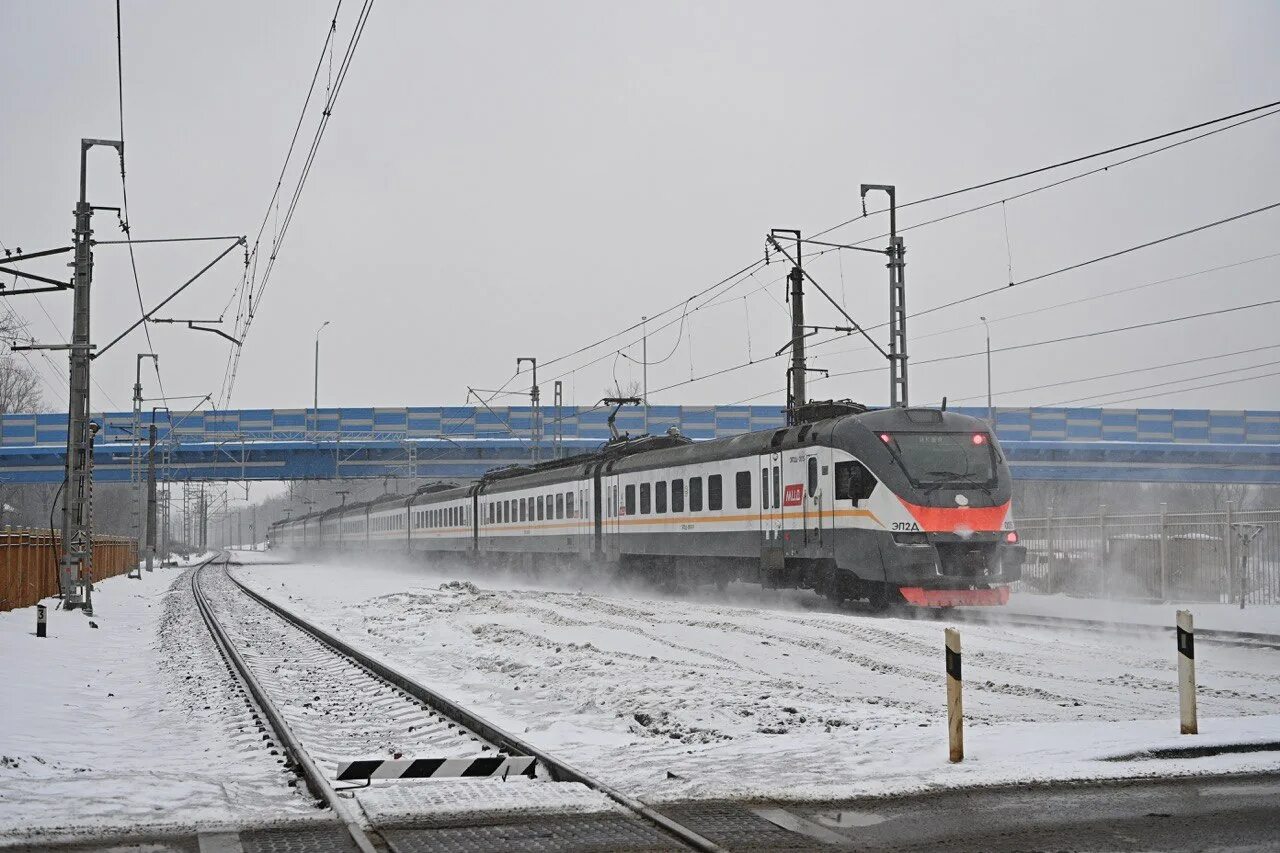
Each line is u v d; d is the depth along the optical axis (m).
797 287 33.53
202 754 10.58
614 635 19.52
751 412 69.38
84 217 27.64
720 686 13.37
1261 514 25.00
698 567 30.02
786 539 25.73
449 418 69.12
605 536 34.81
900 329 32.06
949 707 8.81
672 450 31.19
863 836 6.96
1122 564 28.59
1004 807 7.55
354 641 22.39
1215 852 6.43
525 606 26.12
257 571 65.88
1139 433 65.88
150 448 61.81
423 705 13.16
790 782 8.39
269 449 67.25
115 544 56.72
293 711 13.10
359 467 69.19
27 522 86.94
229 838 7.15
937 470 22.98
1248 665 15.66
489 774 9.03
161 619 29.69
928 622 20.09
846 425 23.92
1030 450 63.81
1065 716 11.62
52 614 27.17
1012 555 22.95
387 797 8.21
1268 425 66.94
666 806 7.84
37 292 27.64
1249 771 8.32
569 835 7.18
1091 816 7.25
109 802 8.10
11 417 66.19
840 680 14.30
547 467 41.06
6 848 6.89
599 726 11.82
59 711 13.13
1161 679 14.24
